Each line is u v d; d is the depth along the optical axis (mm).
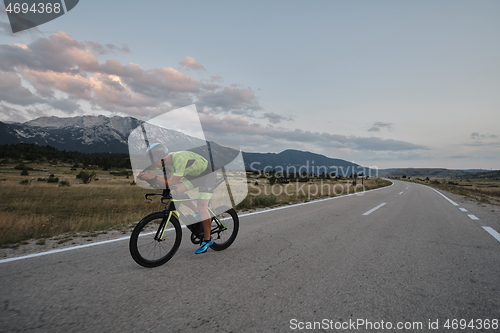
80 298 2506
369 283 2939
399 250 4348
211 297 2553
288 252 4164
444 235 5594
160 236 3543
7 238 5039
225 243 4352
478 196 22922
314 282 2953
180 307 2344
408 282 2984
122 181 46750
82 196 18938
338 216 8109
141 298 2520
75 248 4371
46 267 3408
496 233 5883
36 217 8320
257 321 2117
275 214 8484
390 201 13812
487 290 2795
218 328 2006
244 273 3223
